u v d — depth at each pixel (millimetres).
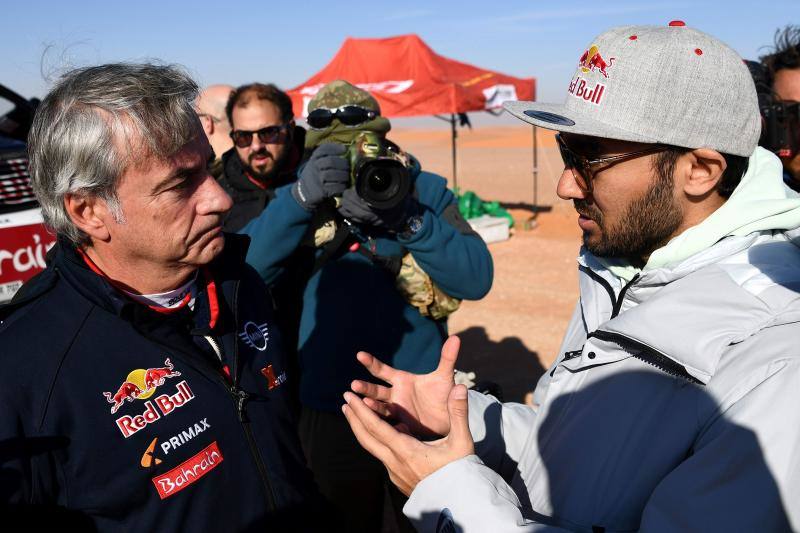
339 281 2744
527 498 1680
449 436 1474
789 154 2629
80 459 1373
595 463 1501
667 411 1415
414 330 2795
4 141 5094
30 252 4156
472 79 13422
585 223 1635
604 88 1489
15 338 1379
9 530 1267
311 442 2750
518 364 6145
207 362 1578
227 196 1586
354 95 2920
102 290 1471
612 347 1533
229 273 1767
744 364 1293
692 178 1461
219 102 4570
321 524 1808
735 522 1205
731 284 1373
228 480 1569
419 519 1432
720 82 1402
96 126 1382
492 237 12047
